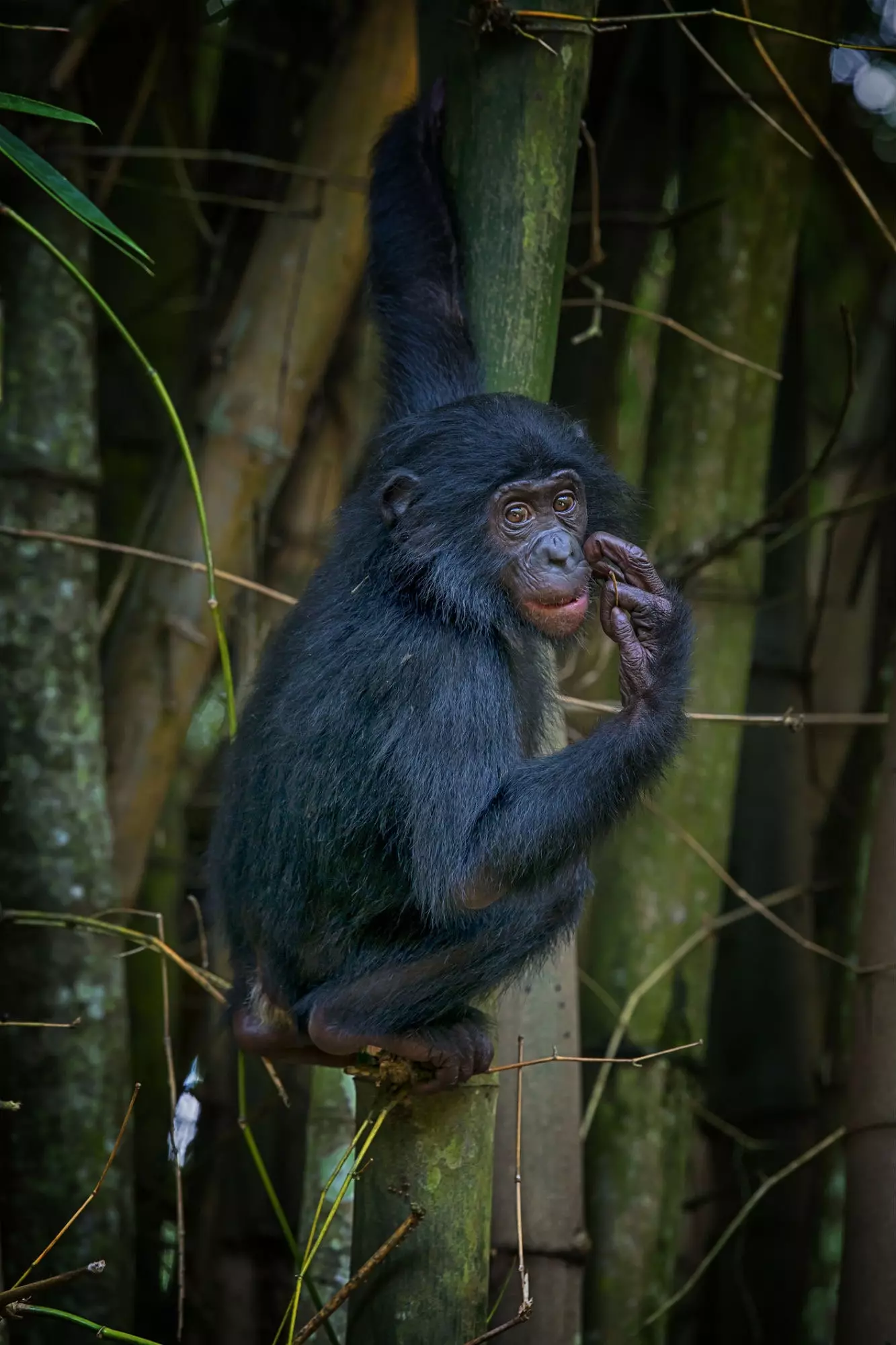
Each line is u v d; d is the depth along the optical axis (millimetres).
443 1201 7188
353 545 8109
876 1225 9047
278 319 11477
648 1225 11164
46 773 10234
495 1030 7711
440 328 8672
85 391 10680
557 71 7895
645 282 14820
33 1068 10133
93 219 6531
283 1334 10070
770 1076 12961
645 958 11320
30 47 10727
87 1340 9898
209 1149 12227
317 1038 7312
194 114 12914
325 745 7578
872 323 14055
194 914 13273
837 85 13781
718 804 11500
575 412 12453
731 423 11500
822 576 12414
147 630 11477
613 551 7660
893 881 9273
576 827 7293
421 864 7301
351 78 11453
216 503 11461
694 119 11867
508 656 8062
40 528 10406
